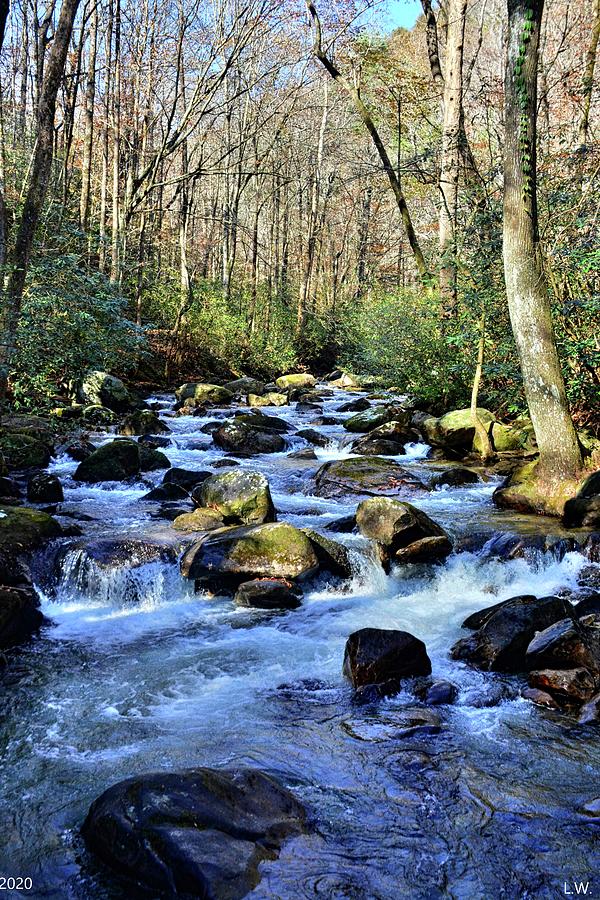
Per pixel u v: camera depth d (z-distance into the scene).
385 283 29.59
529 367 9.34
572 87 13.73
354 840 3.51
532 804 3.83
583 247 10.75
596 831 3.60
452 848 3.47
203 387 19.78
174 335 23.06
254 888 3.08
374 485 10.59
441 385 15.69
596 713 4.73
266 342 27.70
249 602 6.97
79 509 9.28
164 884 3.11
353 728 4.64
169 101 29.33
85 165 22.19
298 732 4.60
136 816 3.34
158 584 7.17
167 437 14.18
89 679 5.41
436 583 7.65
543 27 18.84
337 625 6.50
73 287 12.04
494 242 12.22
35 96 20.17
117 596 6.97
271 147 27.31
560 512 9.01
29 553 7.13
